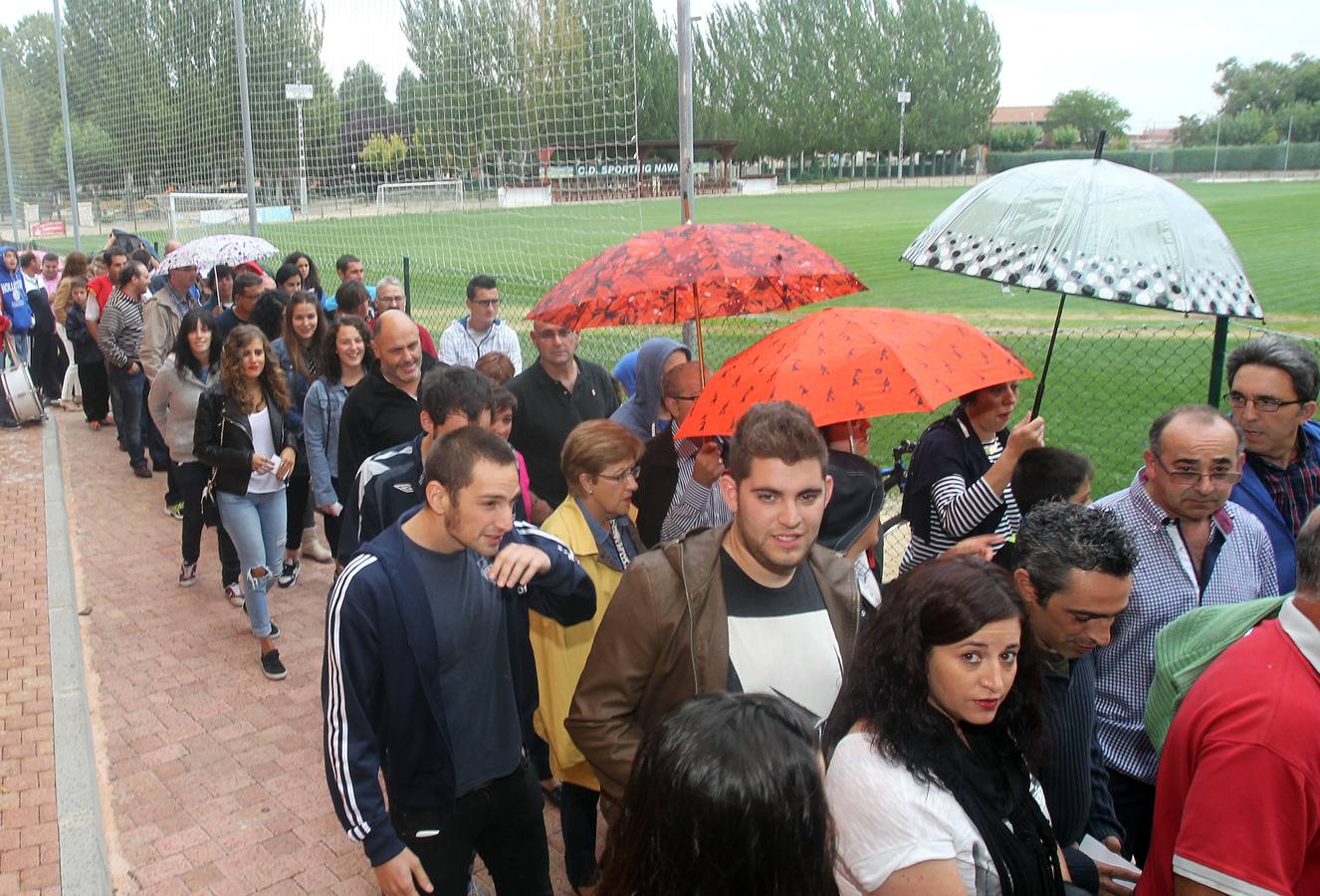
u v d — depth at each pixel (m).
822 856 1.25
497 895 2.74
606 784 2.25
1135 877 2.38
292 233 11.07
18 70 21.97
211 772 4.06
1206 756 1.66
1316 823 1.58
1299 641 1.63
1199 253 2.60
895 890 1.65
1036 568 2.14
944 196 56.09
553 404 4.79
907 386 2.57
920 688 1.74
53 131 19.97
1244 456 3.11
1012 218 2.77
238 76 10.89
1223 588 2.62
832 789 1.76
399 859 2.29
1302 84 90.25
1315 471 3.11
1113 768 2.72
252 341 4.76
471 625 2.47
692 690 2.17
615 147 6.30
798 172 85.06
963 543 2.79
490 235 7.96
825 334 2.80
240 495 4.84
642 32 11.74
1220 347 4.06
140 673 4.96
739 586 2.19
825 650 2.20
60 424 10.76
